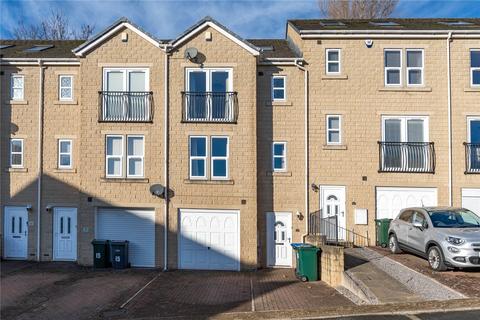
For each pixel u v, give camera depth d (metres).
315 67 15.74
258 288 11.66
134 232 15.34
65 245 16.17
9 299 10.76
